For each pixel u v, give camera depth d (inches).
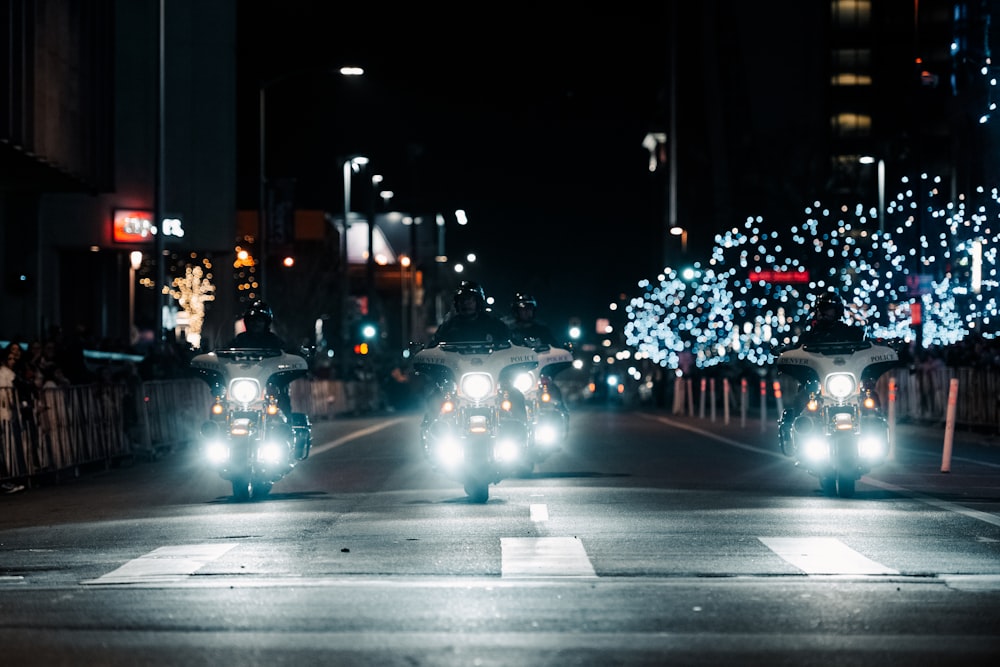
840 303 792.9
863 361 766.5
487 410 754.8
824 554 552.1
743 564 526.0
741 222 4569.4
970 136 2384.4
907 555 549.6
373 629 402.0
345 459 1200.2
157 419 1362.0
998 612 428.1
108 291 2632.9
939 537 605.3
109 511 792.9
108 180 2005.4
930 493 815.7
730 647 375.9
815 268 3351.4
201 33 2551.7
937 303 2245.3
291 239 3075.8
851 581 486.6
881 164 2519.7
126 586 488.7
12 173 1797.5
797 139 5012.3
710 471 1016.9
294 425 834.8
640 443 1429.6
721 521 669.3
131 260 2723.9
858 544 582.6
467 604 441.7
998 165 2188.7
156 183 1622.8
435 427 759.7
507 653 367.9
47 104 1696.6
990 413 1477.6
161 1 1632.6
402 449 1350.9
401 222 5620.1
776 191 4456.2
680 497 798.5
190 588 481.4
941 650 372.5
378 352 3474.4
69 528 697.6
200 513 752.3
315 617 421.4
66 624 416.8
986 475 962.7
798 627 404.2
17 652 375.6
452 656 363.9
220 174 2556.6
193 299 3412.9
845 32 5002.5
